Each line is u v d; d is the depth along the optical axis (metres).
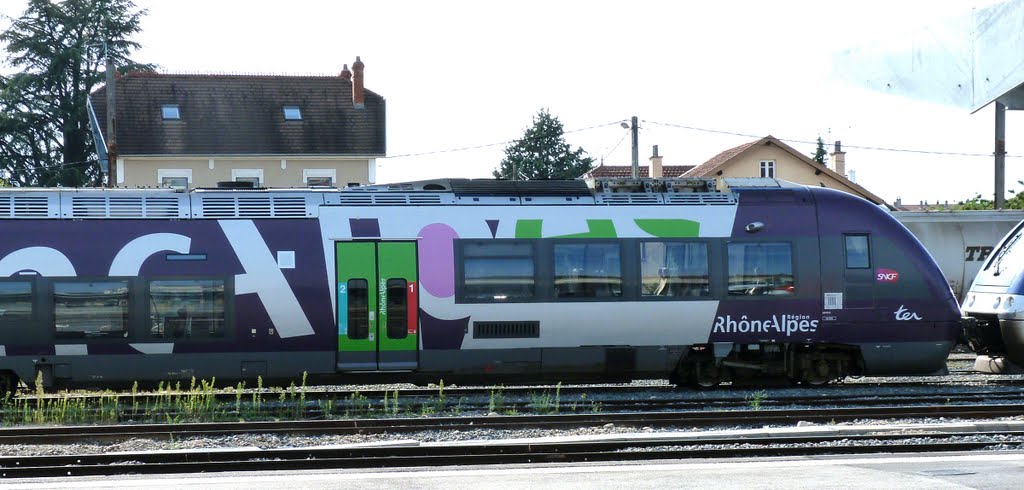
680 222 17.17
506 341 16.70
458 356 16.66
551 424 13.66
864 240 17.52
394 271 16.56
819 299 17.28
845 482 9.77
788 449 11.48
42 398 14.95
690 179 17.66
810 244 17.36
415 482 10.02
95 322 15.96
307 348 16.39
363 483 10.00
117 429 13.09
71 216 16.16
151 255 16.16
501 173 69.62
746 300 17.14
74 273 15.95
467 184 17.17
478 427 13.54
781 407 15.58
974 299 18.62
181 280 16.17
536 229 16.86
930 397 16.02
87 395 16.45
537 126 69.94
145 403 16.08
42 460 11.04
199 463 10.88
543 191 17.23
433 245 16.66
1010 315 17.55
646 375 17.38
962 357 22.80
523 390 17.33
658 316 16.94
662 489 9.56
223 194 16.67
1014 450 11.55
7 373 16.08
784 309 17.20
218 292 16.22
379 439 12.93
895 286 17.47
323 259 16.44
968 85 26.05
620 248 16.95
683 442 12.01
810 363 17.64
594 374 17.11
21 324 15.80
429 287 16.55
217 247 16.30
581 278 16.84
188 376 16.22
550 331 16.77
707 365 17.48
